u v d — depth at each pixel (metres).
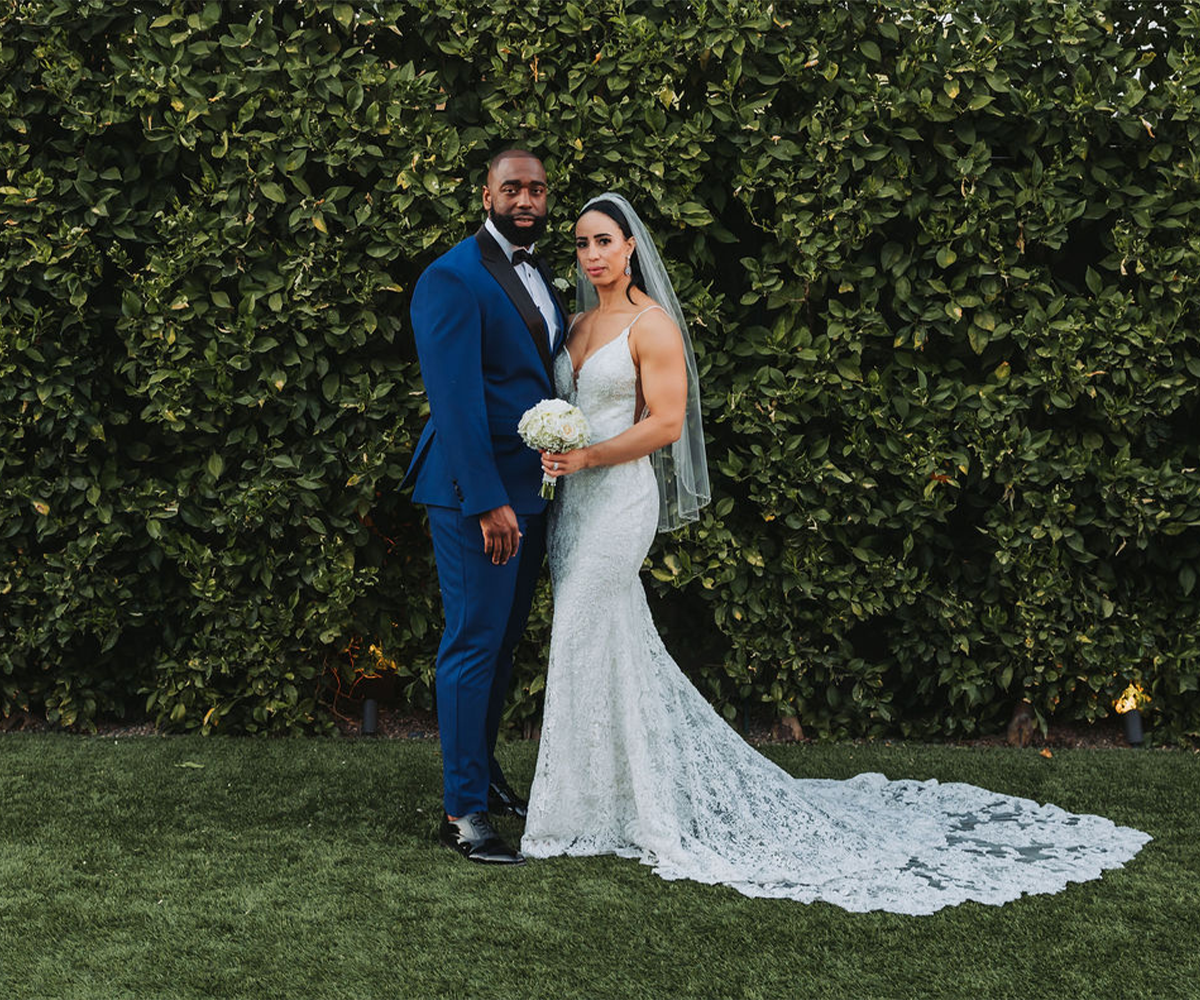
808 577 4.39
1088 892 2.90
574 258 4.24
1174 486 4.27
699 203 4.20
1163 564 4.45
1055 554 4.36
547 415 3.04
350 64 4.25
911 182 4.25
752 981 2.38
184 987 2.32
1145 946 2.57
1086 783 3.93
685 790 3.28
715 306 4.25
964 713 4.57
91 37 4.23
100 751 4.21
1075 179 4.31
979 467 4.42
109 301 4.39
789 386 4.30
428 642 4.54
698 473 3.60
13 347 4.21
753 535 4.43
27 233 4.18
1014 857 3.15
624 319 3.33
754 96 4.24
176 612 4.49
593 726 3.22
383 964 2.44
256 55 4.20
